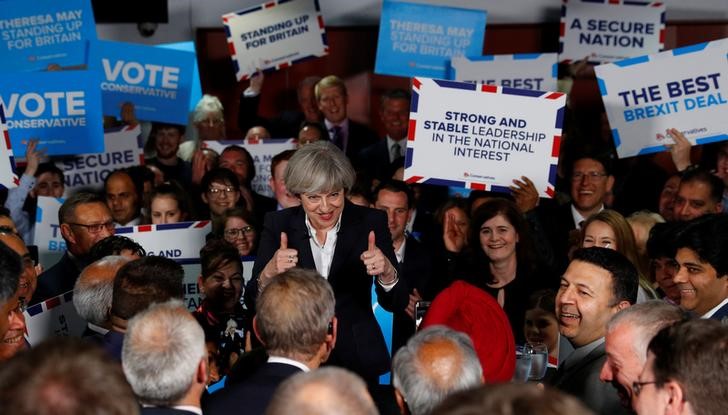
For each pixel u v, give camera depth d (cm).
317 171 371
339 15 936
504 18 922
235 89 952
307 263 393
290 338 289
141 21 887
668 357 228
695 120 600
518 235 476
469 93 494
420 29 790
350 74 942
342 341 388
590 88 898
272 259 372
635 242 452
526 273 477
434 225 587
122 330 325
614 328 268
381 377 413
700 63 596
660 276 394
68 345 192
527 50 922
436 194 732
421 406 246
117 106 762
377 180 686
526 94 493
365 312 395
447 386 246
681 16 904
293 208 405
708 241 343
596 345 322
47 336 395
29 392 182
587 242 453
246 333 396
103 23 909
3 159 540
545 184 496
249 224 548
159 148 788
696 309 351
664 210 610
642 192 747
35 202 673
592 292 318
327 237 394
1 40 683
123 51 758
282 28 841
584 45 819
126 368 255
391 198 530
